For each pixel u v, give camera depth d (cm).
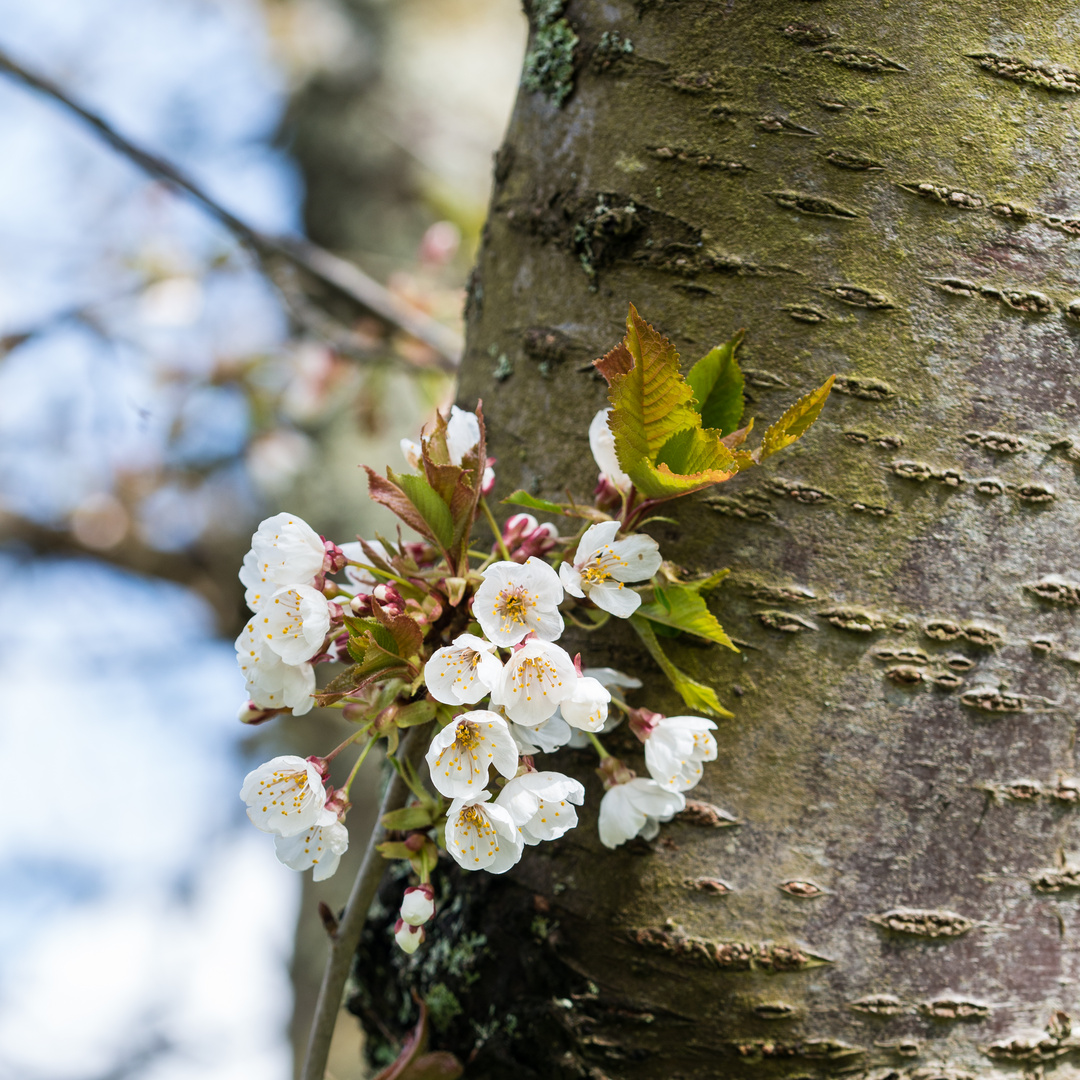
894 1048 139
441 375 225
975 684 140
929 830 140
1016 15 140
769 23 141
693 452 136
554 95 145
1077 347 140
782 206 141
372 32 386
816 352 141
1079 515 140
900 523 140
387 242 351
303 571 137
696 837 140
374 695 136
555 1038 141
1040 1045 139
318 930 338
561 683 134
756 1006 139
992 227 140
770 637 140
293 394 269
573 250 144
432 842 137
